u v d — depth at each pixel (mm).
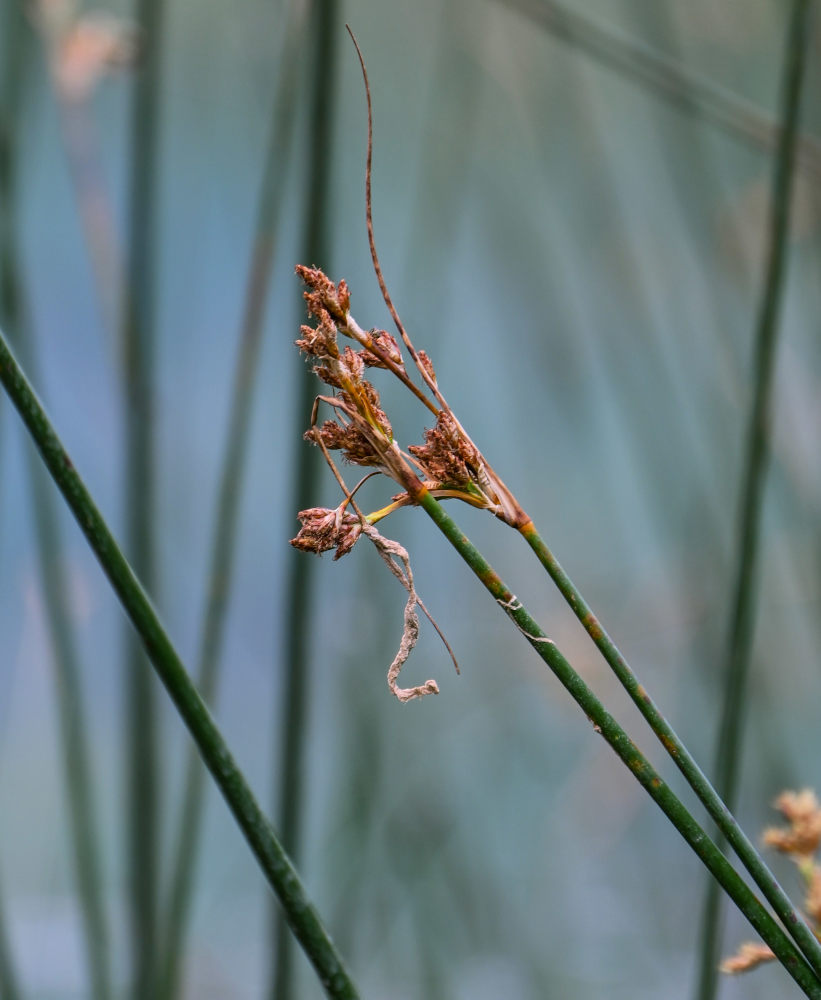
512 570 5164
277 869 1872
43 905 4457
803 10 2188
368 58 5504
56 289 5836
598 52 3014
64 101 3023
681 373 4312
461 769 4645
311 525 1857
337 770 3736
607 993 4176
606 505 5145
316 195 2227
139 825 2623
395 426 3805
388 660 3623
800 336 4402
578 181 4375
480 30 3957
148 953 2555
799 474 3926
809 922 1927
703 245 3887
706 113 3014
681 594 4027
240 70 4652
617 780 4625
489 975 3861
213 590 2521
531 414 5285
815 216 3482
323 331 1850
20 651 4500
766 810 3564
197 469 4938
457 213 3957
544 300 4469
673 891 4570
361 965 3586
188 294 4766
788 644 4129
